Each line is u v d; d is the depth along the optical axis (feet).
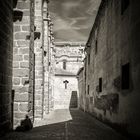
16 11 27.14
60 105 100.32
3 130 22.50
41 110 42.37
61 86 101.76
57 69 106.93
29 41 27.20
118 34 26.84
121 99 24.82
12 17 26.76
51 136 22.39
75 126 30.81
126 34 23.43
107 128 29.12
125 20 23.93
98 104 41.86
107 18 34.06
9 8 25.21
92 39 53.57
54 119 41.78
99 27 42.11
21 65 26.96
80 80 91.04
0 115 21.44
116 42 27.76
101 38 39.63
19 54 27.07
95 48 47.26
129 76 22.11
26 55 27.04
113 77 29.07
